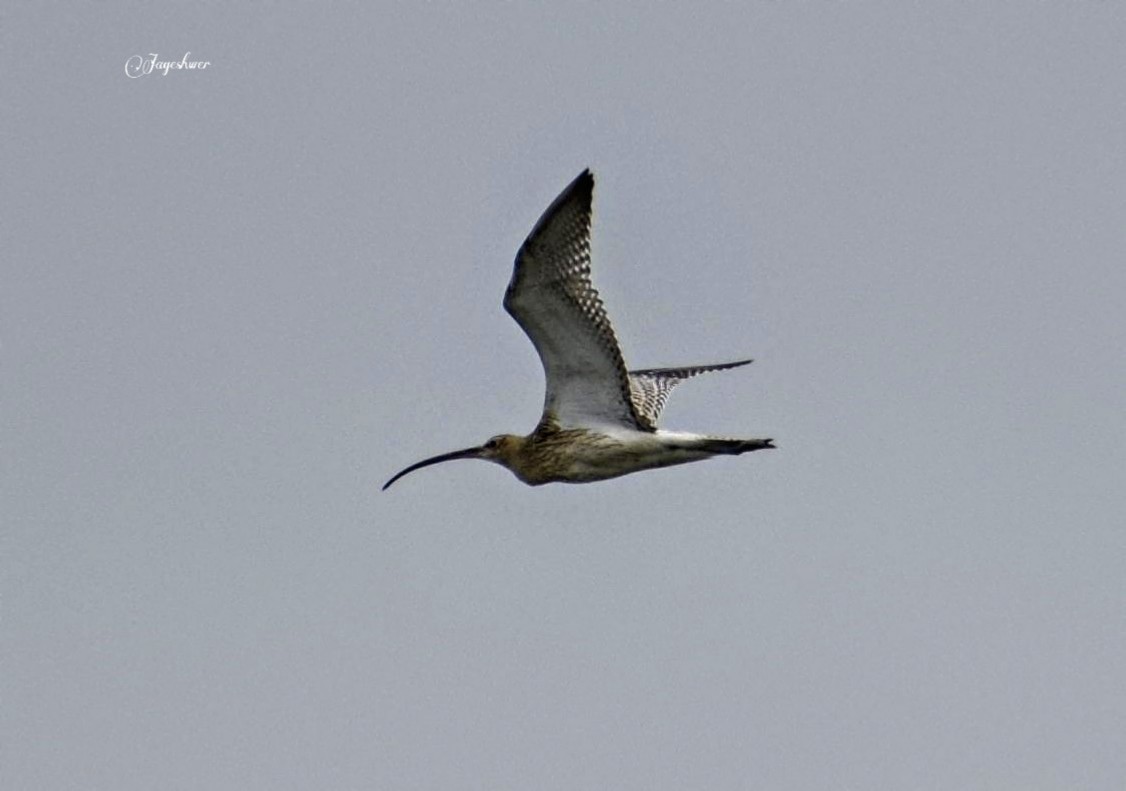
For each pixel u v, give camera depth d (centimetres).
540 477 1936
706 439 1850
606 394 1848
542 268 1750
